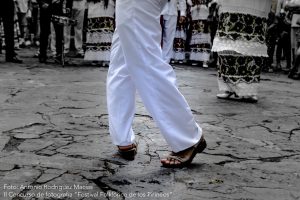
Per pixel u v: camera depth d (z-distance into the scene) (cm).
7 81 531
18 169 226
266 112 432
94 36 757
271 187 220
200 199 199
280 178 235
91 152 262
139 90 226
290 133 347
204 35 873
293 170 250
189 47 912
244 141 311
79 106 399
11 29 728
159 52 225
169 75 226
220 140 309
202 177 228
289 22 907
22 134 296
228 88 492
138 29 218
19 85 505
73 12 874
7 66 685
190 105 441
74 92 474
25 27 1102
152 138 300
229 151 282
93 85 532
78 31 912
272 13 877
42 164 236
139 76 222
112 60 241
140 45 218
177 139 233
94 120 347
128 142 247
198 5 867
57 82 545
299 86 693
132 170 234
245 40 467
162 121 229
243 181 226
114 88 241
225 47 468
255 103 487
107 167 236
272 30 889
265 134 338
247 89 486
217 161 258
